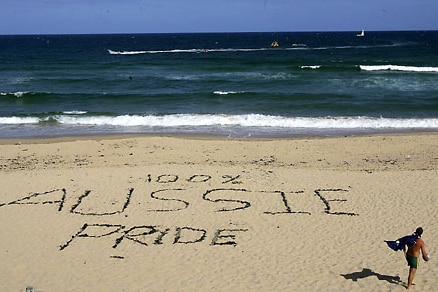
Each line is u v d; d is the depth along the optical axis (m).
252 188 14.48
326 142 20.59
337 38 155.88
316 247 10.90
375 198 13.69
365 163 17.75
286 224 12.08
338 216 12.52
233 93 31.22
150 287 9.31
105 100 31.09
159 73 44.66
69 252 10.77
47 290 9.25
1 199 13.84
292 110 27.47
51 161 18.28
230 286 9.31
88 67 50.94
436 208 12.93
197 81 38.34
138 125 24.78
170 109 28.33
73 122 25.38
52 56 74.44
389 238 11.27
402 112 26.59
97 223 12.20
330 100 29.61
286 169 16.39
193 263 10.23
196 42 131.00
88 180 15.30
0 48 110.12
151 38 182.38
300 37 171.50
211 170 16.22
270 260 10.33
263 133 22.75
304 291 9.11
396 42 119.81
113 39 176.88
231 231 11.72
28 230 11.88
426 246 10.84
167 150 19.64
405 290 9.12
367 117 25.34
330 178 15.38
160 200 13.61
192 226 11.99
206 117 25.52
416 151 19.30
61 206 13.27
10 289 9.29
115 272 9.90
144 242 11.20
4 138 22.36
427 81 36.34
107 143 20.77
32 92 33.16
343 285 9.32
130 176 15.63
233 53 75.56
